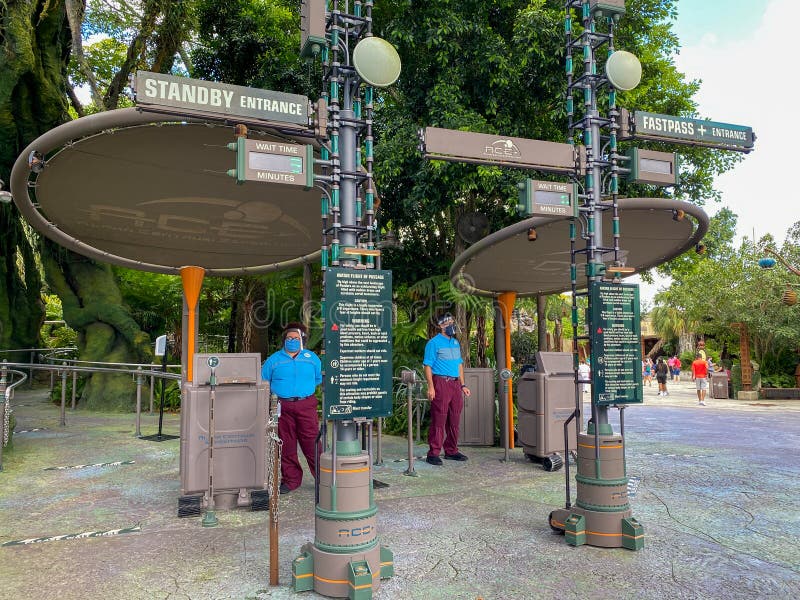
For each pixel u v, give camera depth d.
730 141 4.60
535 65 9.09
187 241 6.79
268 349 15.52
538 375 6.82
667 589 3.29
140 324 14.23
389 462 7.16
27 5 11.00
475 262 7.40
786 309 18.48
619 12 4.39
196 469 4.80
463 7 9.20
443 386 7.05
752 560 3.74
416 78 9.70
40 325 16.23
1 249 14.77
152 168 4.88
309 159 3.49
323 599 3.20
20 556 3.82
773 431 10.07
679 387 25.66
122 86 14.65
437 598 3.19
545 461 6.71
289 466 5.60
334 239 3.57
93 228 6.30
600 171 4.43
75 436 8.52
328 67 3.67
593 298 4.20
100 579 3.44
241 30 13.17
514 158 4.10
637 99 11.22
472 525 4.52
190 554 3.87
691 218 6.21
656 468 6.66
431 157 3.85
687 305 21.36
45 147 4.29
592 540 4.02
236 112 3.38
